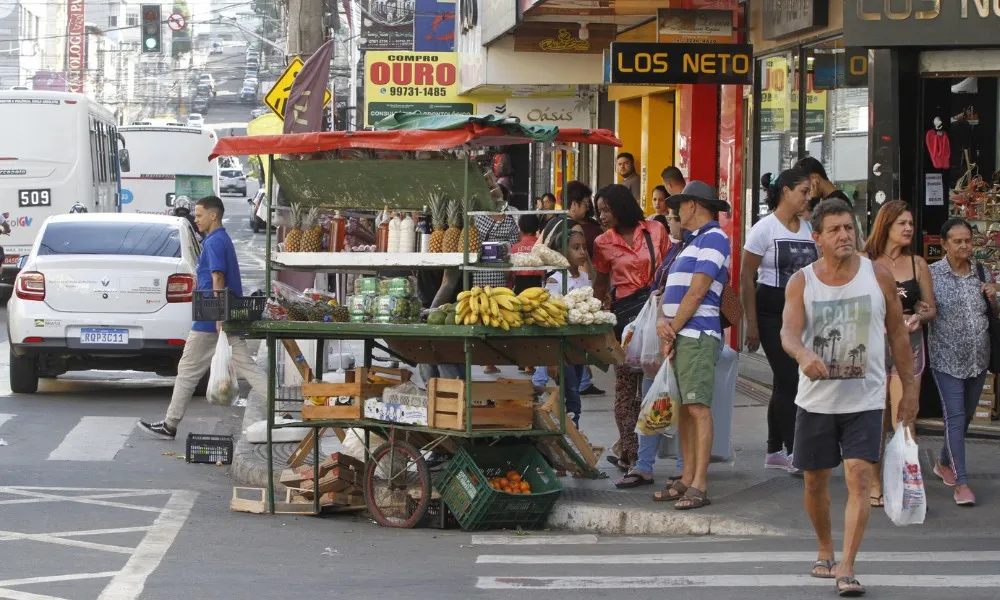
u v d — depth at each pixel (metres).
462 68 21.14
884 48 10.88
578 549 7.77
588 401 13.45
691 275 8.37
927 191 11.17
